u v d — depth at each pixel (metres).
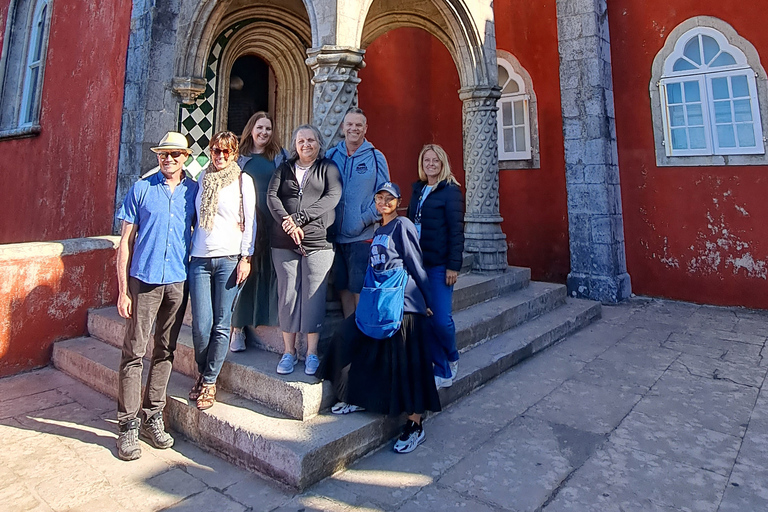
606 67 7.69
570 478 2.72
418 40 9.91
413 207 3.73
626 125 7.85
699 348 5.14
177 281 3.05
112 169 6.02
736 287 6.97
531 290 6.22
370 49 8.90
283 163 3.27
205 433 3.10
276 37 7.27
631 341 5.43
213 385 3.19
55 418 3.58
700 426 3.35
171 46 5.80
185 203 3.13
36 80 8.86
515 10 8.84
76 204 6.71
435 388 3.06
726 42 6.96
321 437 2.76
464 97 6.24
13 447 3.11
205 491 2.62
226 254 3.11
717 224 7.11
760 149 6.74
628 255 7.88
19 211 8.19
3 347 4.49
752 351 4.99
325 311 3.41
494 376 4.27
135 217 3.00
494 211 6.32
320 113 3.90
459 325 4.52
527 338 4.93
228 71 6.81
